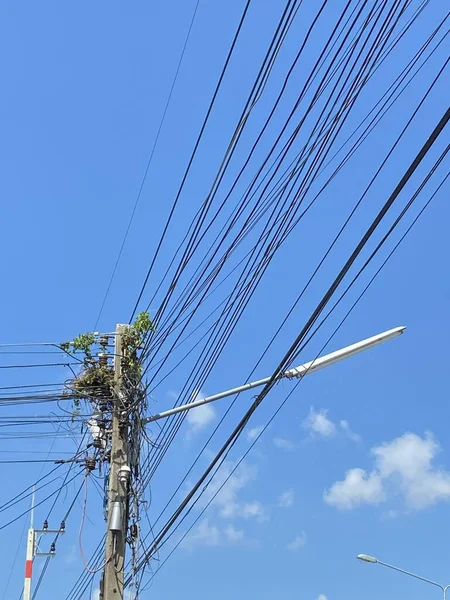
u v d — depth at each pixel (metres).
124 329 13.55
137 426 13.05
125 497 12.55
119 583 11.97
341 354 9.89
